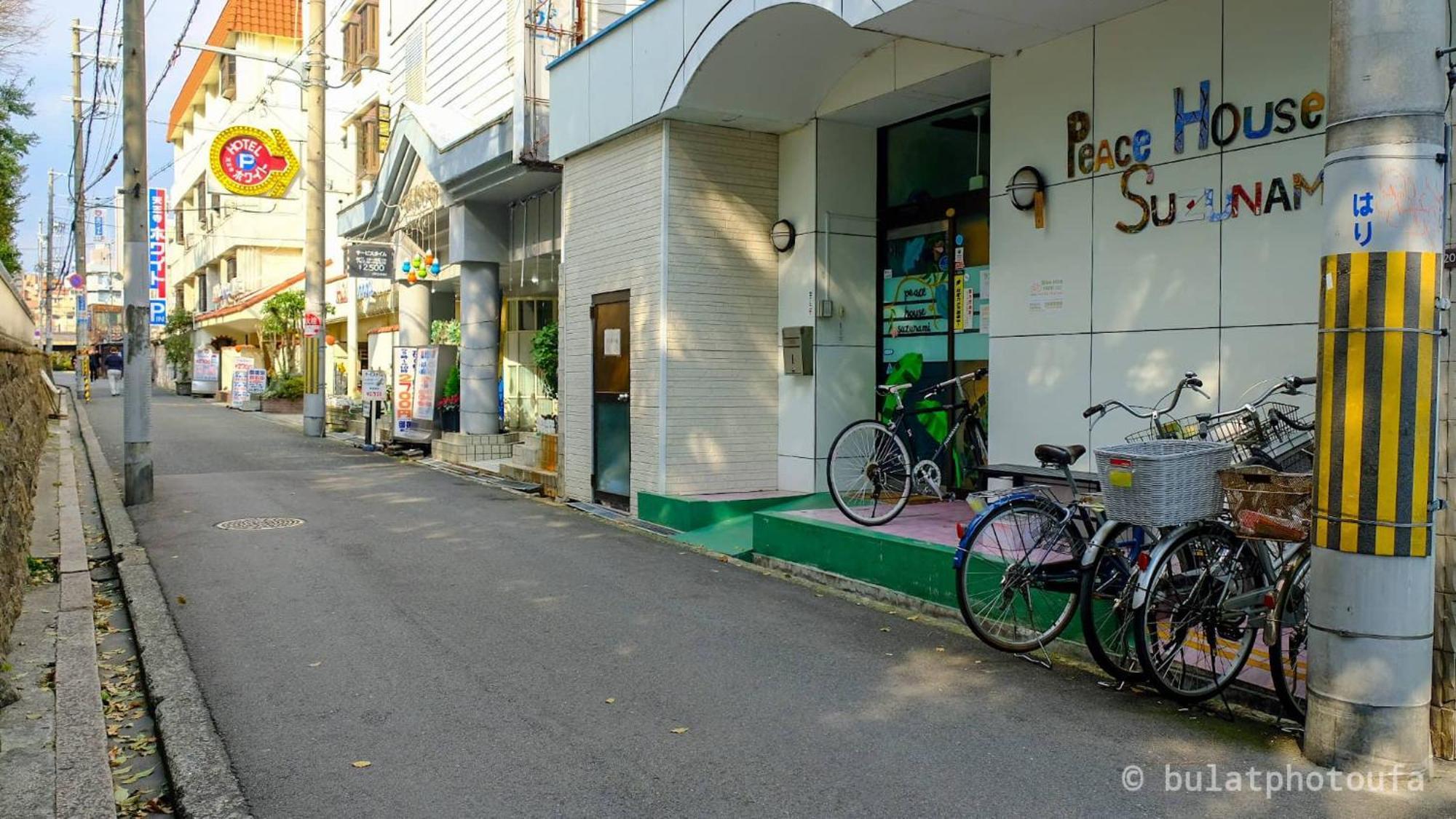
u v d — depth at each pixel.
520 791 4.11
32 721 4.97
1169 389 6.87
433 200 16.00
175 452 17.33
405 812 3.94
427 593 7.41
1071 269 7.54
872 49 8.91
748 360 10.39
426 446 17.39
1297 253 6.17
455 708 5.06
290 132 34.19
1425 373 4.04
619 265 10.75
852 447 8.33
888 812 3.91
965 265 9.38
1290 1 6.21
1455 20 4.86
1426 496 4.07
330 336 31.45
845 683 5.41
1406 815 3.84
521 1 12.19
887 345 10.28
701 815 3.89
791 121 9.93
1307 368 6.11
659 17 9.58
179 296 52.97
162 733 4.77
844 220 10.12
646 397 10.27
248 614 6.82
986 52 8.02
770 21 8.35
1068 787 4.12
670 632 6.40
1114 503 5.02
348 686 5.39
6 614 6.21
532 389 18.08
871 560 7.31
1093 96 7.38
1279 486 4.53
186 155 47.94
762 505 9.94
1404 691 4.11
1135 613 4.84
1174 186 6.85
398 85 18.95
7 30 12.84
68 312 85.62
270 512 11.09
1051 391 7.70
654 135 10.10
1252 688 5.03
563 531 9.95
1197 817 3.85
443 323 19.38
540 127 12.30
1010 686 5.35
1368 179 4.04
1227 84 6.55
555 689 5.32
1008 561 5.65
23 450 10.49
